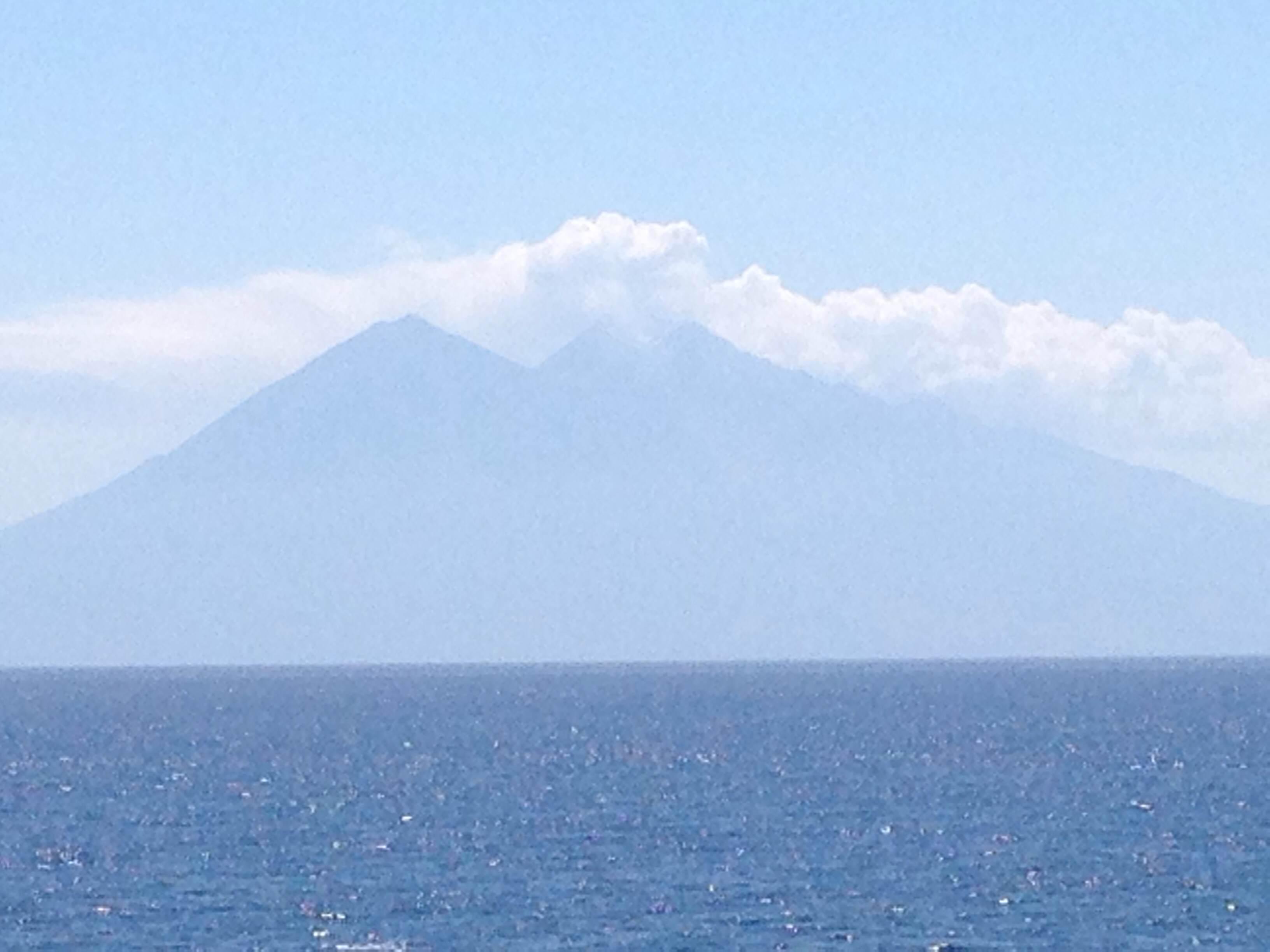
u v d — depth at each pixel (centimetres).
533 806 12950
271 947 8206
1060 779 14438
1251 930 8356
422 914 8856
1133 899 9056
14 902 9200
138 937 8412
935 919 8656
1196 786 13775
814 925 8562
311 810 12838
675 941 8256
